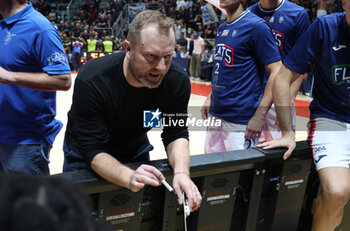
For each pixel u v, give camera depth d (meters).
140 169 1.23
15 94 1.75
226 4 2.13
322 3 9.30
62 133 4.54
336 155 1.59
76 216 0.26
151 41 1.14
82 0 19.28
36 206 0.25
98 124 1.33
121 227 1.32
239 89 2.21
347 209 1.81
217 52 2.32
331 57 1.61
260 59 2.12
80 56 14.32
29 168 1.83
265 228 1.74
